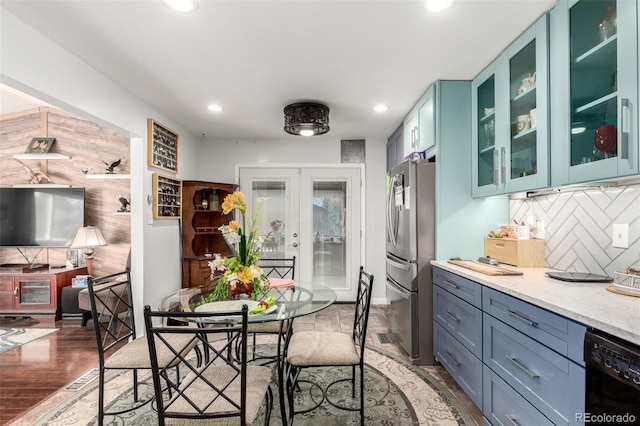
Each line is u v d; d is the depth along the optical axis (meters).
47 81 1.98
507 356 1.61
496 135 2.24
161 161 3.40
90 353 2.88
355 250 4.62
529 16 1.80
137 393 2.20
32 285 3.81
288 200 4.62
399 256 2.88
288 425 1.86
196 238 4.23
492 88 2.36
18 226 3.98
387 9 1.72
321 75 2.52
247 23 1.84
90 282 1.78
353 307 4.36
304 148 4.60
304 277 4.62
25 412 2.01
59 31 1.91
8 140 4.24
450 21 1.83
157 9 1.71
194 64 2.33
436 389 2.28
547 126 1.77
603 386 1.05
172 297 2.23
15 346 3.04
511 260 2.28
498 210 2.65
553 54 1.73
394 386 2.32
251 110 3.34
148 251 3.16
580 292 1.48
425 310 2.64
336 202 4.64
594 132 1.51
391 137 4.29
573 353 1.17
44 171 4.16
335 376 2.47
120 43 2.04
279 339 1.91
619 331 0.98
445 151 2.62
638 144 1.26
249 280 2.00
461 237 2.62
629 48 1.29
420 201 2.65
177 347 1.92
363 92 2.85
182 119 3.65
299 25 1.86
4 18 1.71
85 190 4.09
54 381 2.39
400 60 2.28
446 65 2.36
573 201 2.02
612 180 1.48
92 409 2.04
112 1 1.64
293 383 2.02
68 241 3.95
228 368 1.66
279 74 2.50
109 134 4.10
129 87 2.74
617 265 1.73
